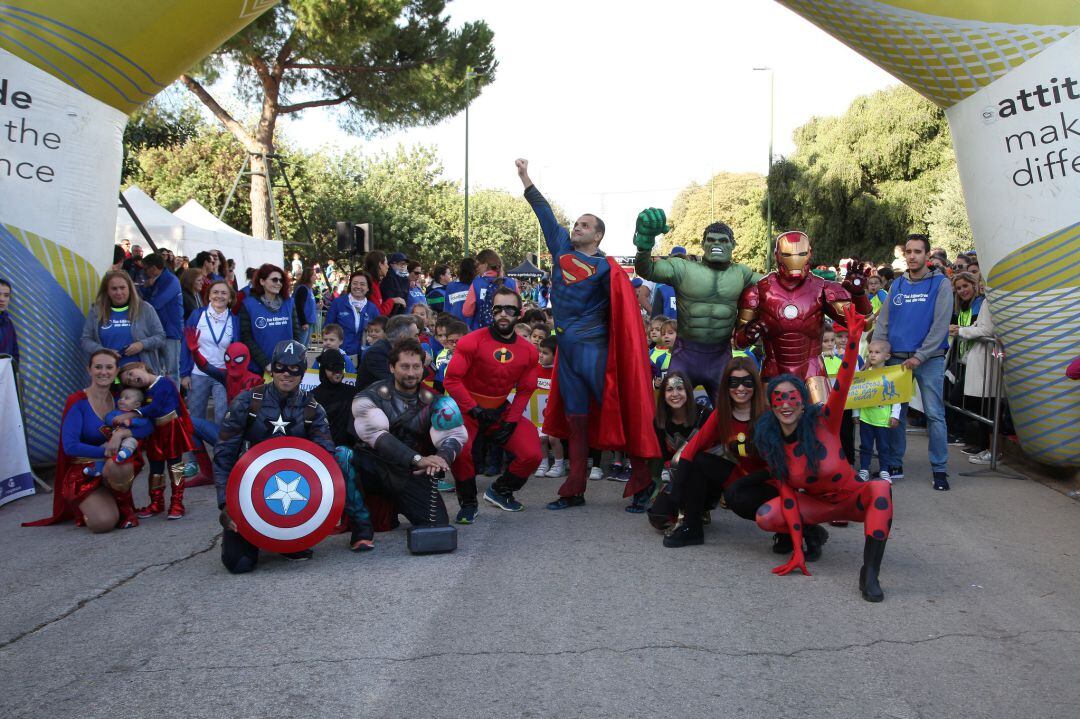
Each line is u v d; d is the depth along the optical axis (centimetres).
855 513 507
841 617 440
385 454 552
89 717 334
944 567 525
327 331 850
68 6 771
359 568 527
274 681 366
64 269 797
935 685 361
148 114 2373
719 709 340
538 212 682
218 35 856
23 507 689
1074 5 710
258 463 517
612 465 818
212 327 821
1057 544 575
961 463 866
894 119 3319
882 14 761
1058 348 729
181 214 2000
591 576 509
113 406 635
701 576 509
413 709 340
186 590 486
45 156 784
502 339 648
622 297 654
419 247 4550
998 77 738
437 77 2369
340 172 4447
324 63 2278
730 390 555
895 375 744
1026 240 738
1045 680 365
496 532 613
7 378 703
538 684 362
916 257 748
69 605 461
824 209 3528
